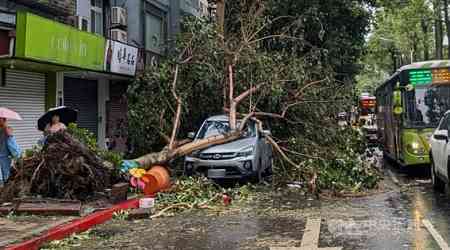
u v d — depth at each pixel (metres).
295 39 19.17
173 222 10.80
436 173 14.11
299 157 15.93
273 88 16.56
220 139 15.70
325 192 14.03
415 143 16.98
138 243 8.98
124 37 21.98
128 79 21.42
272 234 9.35
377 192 14.38
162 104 17.38
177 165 16.56
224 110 17.44
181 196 12.92
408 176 17.86
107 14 21.83
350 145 16.94
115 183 12.97
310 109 17.23
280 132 17.47
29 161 11.92
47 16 16.77
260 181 16.03
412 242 8.45
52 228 9.59
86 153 12.11
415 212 11.16
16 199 11.35
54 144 11.90
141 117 17.30
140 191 13.53
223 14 20.16
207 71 17.20
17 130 15.77
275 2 22.56
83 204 11.79
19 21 13.21
